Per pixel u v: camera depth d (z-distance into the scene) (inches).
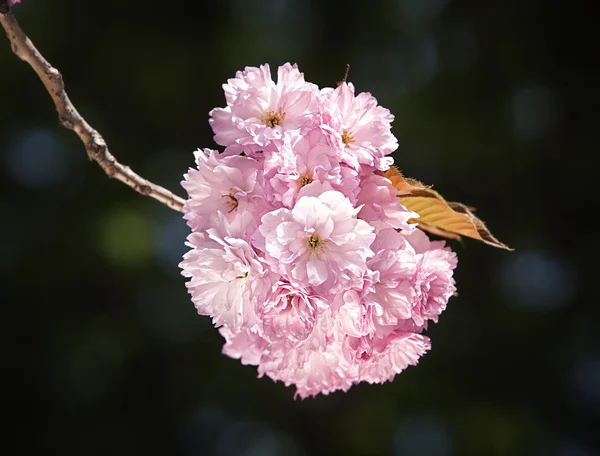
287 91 43.2
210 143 111.3
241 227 42.4
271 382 106.0
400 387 103.7
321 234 42.1
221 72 111.7
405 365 44.6
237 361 106.0
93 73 110.0
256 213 42.6
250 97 43.1
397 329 44.0
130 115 110.8
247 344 45.7
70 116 44.9
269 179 42.6
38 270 104.1
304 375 44.8
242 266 42.3
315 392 45.4
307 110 43.1
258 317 42.3
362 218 42.9
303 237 42.1
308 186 42.3
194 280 42.8
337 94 43.4
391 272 43.0
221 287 42.9
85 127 45.1
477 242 109.8
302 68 112.7
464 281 108.9
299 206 42.0
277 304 42.4
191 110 111.7
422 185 43.9
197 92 111.7
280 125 43.1
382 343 43.8
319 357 44.5
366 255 42.1
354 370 44.6
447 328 107.1
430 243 44.6
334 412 105.3
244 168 42.9
